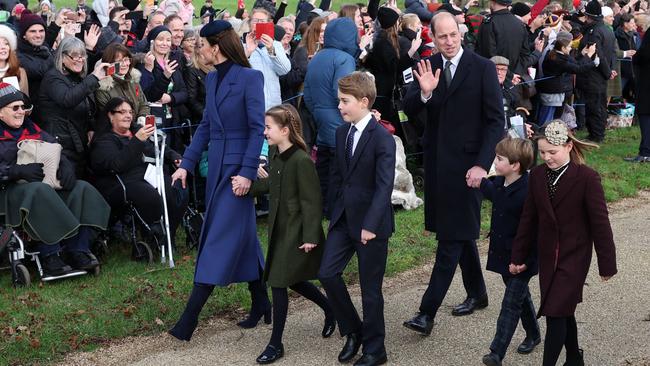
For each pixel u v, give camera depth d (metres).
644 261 9.12
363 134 6.43
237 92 6.91
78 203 8.39
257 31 9.73
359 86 6.37
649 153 13.91
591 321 7.41
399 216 10.73
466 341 7.01
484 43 13.18
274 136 6.55
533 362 6.61
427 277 8.79
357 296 8.13
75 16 10.84
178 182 9.04
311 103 10.23
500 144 6.46
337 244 6.49
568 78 14.24
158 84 9.94
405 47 11.51
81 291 8.03
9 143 8.27
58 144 8.48
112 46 9.20
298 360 6.67
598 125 15.32
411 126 11.54
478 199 7.03
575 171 5.88
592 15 15.02
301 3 15.79
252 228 7.13
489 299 7.99
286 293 6.63
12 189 8.12
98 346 6.96
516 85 12.90
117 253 9.29
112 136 9.07
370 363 6.42
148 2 13.28
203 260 6.88
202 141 7.33
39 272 8.28
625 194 12.21
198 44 10.48
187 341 7.05
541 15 14.84
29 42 9.20
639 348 6.82
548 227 5.95
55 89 8.79
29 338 6.88
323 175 10.33
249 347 6.96
